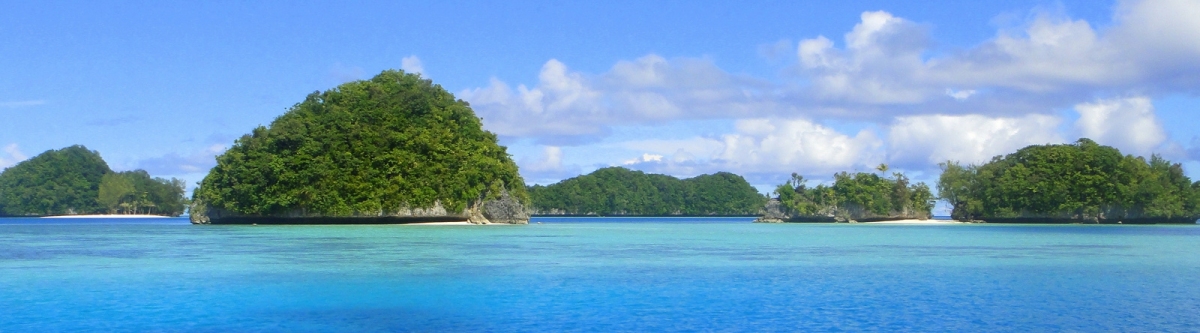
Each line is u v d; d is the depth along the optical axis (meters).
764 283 37.34
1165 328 26.19
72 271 41.50
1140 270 43.94
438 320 27.45
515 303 31.08
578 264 46.72
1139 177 168.75
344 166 121.38
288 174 119.62
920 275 41.19
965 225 158.75
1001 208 171.62
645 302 31.38
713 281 38.19
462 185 124.31
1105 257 53.88
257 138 126.00
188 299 31.78
